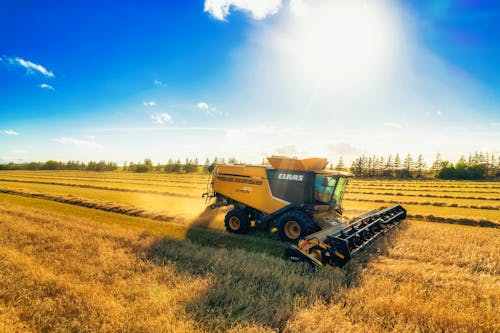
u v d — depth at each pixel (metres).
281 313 4.30
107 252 7.01
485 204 23.58
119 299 4.77
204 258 6.73
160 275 5.75
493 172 76.56
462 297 4.90
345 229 7.22
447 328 3.96
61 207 16.08
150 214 14.00
